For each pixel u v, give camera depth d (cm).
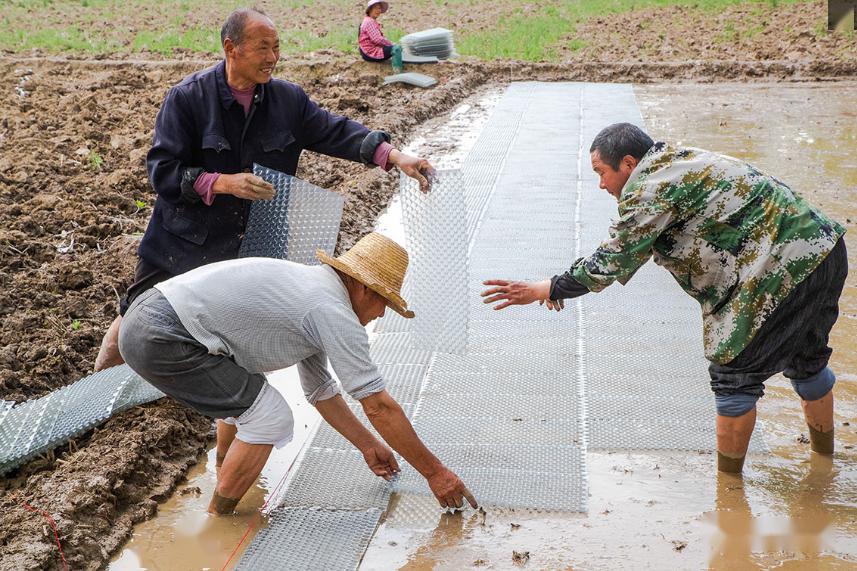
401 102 1240
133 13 1964
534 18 1870
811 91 1329
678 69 1464
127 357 360
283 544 363
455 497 377
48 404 448
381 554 360
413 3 2100
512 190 841
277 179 422
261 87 420
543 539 366
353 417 391
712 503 387
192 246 432
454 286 448
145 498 398
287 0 2170
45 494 382
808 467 413
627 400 470
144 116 1044
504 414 460
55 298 570
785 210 358
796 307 362
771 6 1800
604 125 1113
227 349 356
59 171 822
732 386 382
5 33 1677
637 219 362
